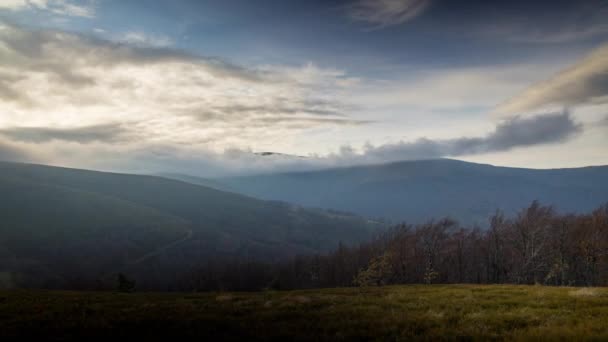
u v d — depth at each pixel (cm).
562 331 1148
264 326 1502
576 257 6944
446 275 8450
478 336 1191
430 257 8375
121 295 3122
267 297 2484
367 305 1938
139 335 1434
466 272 8738
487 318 1437
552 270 6238
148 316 1781
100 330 1528
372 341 1237
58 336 1459
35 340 1415
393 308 1802
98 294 3238
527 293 2188
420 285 3712
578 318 1353
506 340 1107
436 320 1454
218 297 2570
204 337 1371
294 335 1349
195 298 2664
